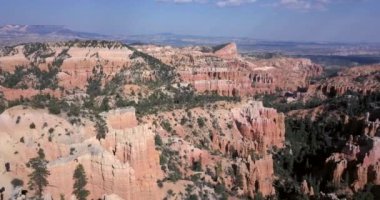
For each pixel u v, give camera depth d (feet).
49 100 442.91
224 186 440.86
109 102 538.47
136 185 346.13
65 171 322.34
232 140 549.54
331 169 478.18
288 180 496.23
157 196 363.97
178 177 415.03
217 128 562.25
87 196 327.88
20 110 349.41
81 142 344.49
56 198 313.12
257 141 565.94
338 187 449.48
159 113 538.88
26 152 320.50
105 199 311.27
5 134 324.80
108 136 365.61
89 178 333.21
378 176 445.78
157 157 388.16
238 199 431.84
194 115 563.89
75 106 432.25
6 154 313.32
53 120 353.51
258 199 438.81
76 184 325.01
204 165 472.85
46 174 312.71
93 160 334.85
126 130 368.07
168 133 505.25
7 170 306.14
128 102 552.00
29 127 336.70
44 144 330.34
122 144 360.07
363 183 447.01
